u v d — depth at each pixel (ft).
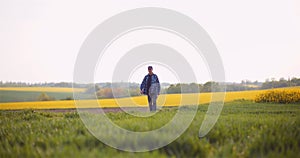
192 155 18.25
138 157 17.15
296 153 18.12
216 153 17.93
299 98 59.52
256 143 19.53
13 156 17.97
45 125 27.71
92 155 16.67
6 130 26.45
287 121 27.55
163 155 17.13
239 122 27.66
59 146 18.95
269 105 54.75
